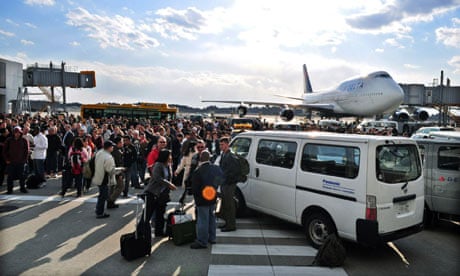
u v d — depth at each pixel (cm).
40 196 887
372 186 475
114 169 707
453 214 643
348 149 513
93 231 623
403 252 561
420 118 3334
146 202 543
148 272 457
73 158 872
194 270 466
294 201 590
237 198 734
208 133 1430
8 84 2853
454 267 500
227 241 590
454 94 3875
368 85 2931
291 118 3061
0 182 1012
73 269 463
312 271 471
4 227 637
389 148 507
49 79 4391
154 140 1030
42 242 563
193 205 833
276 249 553
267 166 658
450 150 648
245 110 3250
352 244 594
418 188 538
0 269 457
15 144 895
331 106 3309
